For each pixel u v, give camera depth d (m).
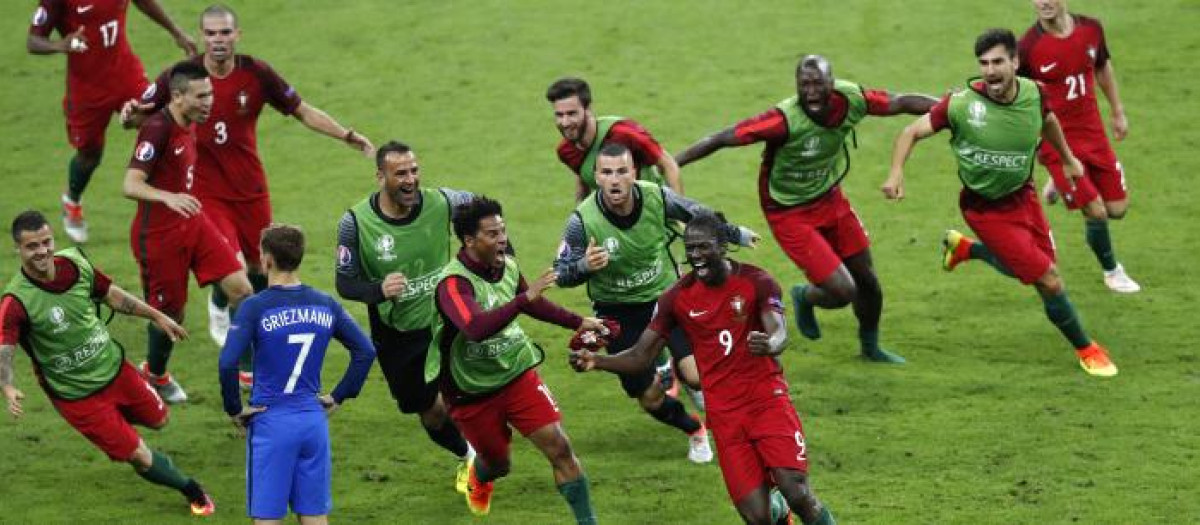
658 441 44.09
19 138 69.00
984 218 46.31
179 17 78.62
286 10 80.25
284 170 65.88
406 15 79.31
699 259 33.78
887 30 74.62
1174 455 41.00
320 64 74.44
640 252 40.69
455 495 40.94
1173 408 43.97
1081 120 52.03
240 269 46.38
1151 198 60.06
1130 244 56.62
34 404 47.47
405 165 38.72
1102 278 54.22
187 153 45.00
